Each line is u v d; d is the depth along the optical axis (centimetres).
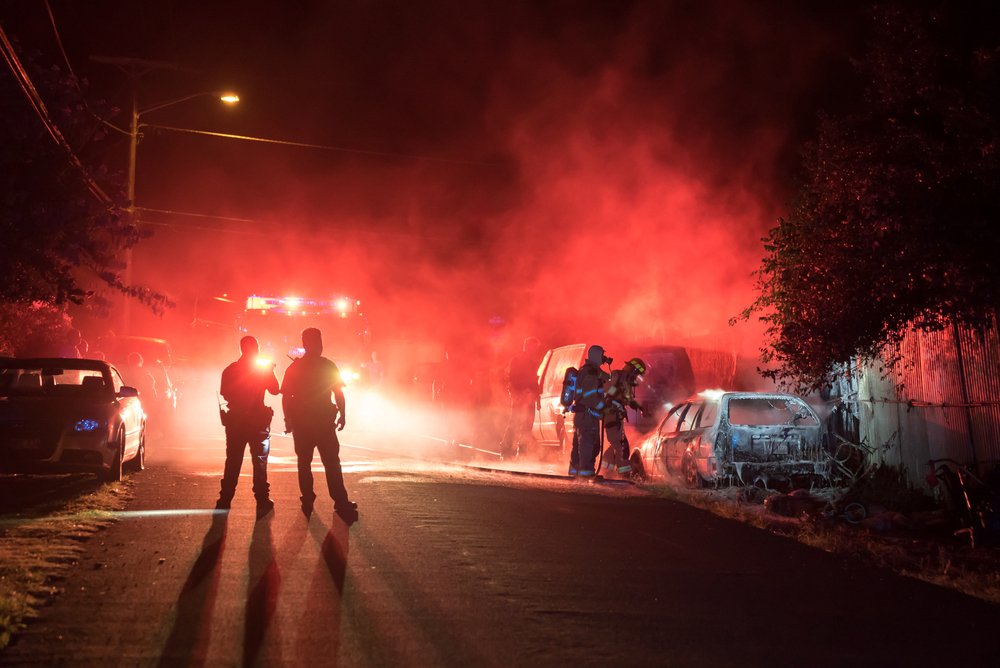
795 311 1191
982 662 580
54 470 1280
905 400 1228
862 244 998
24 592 664
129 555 806
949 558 905
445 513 1055
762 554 896
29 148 1327
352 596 684
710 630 631
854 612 690
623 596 714
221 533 912
